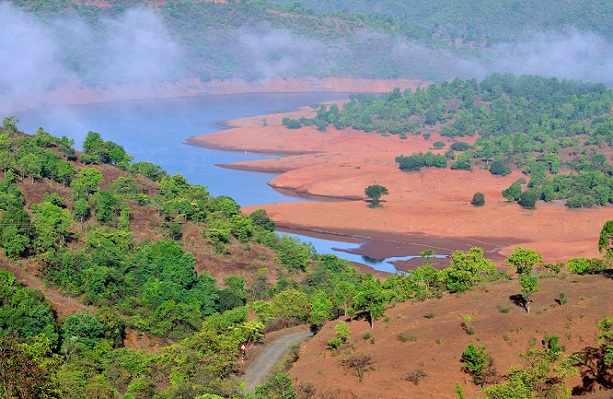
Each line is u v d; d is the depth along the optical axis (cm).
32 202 17912
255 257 18000
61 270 14488
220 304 14775
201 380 10531
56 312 13062
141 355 11862
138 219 18625
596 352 10125
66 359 11550
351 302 13650
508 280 13350
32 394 8731
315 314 13400
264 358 11912
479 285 13025
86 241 16588
